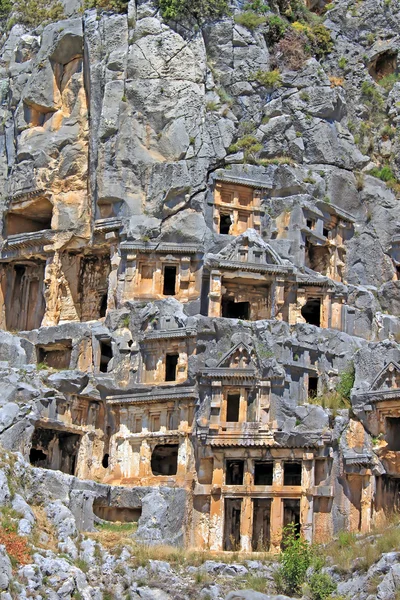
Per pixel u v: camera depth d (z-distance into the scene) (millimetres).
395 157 79875
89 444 68688
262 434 64875
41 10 84000
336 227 76688
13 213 77875
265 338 67000
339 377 68750
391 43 83562
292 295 72625
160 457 70188
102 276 76438
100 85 75000
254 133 76562
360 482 64000
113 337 70188
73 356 70875
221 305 73938
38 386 67250
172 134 73750
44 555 53750
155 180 73062
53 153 76250
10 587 50406
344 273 76625
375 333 73375
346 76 82188
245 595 51219
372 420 65062
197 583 54875
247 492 64375
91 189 74188
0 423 63438
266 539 65062
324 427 64500
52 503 58688
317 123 77250
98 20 76438
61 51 77812
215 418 65562
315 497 64125
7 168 78500
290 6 83625
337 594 51406
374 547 52688
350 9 84750
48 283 75188
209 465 65375
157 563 56156
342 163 77688
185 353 67938
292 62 79312
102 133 73562
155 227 72438
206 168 73812
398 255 77188
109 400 69062
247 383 66125
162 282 72125
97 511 64562
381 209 77562
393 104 81625
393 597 48719
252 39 78312
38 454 70312
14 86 79562
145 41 75188
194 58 75938
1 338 71000
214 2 77938
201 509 64688
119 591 54469
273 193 75625
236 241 71688
